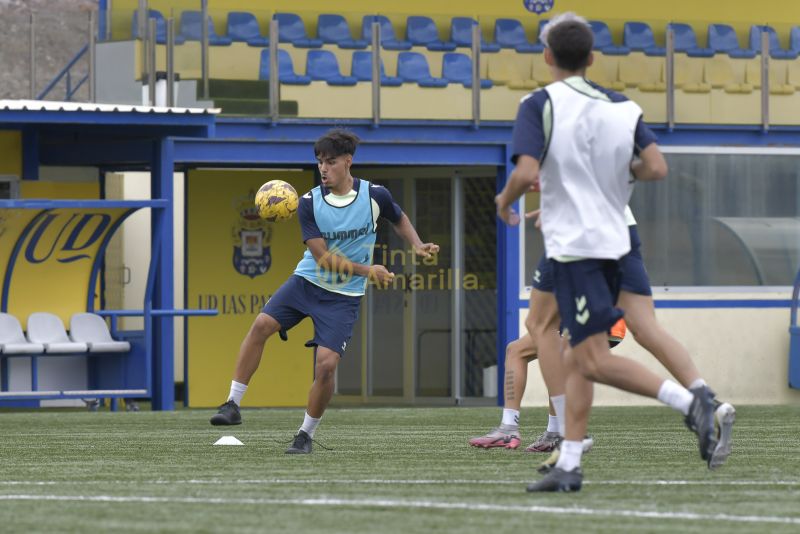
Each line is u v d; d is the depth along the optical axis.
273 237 49.84
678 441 26.69
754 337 46.94
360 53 44.06
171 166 41.56
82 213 40.53
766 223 47.34
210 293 49.47
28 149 44.31
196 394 49.38
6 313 39.94
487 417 35.75
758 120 47.25
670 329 46.34
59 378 40.12
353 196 22.72
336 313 23.12
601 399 45.81
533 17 46.25
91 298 41.38
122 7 44.88
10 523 14.41
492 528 13.85
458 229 48.28
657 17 52.62
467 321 48.41
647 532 13.61
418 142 44.41
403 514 14.88
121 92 42.97
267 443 25.84
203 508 15.47
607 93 16.38
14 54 44.03
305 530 13.76
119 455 23.44
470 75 44.94
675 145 46.72
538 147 16.16
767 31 47.50
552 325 20.94
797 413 38.25
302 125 43.38
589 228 16.00
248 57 43.03
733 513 14.98
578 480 16.78
